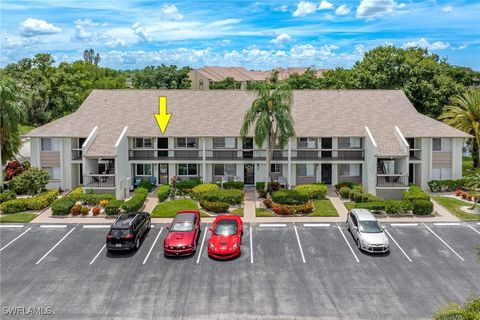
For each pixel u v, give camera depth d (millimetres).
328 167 47375
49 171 46000
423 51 72625
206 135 45156
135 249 30734
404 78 60750
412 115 48219
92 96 51406
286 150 45812
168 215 37719
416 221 36188
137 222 31688
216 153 46031
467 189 44500
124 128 45500
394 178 44125
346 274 26891
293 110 48656
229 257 28969
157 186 47062
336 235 33312
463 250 30453
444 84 58938
